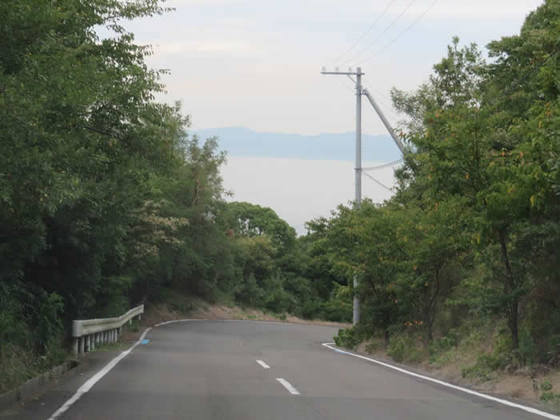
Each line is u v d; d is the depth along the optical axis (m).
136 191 17.80
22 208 10.55
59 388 11.53
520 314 16.95
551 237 13.68
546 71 12.45
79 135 12.16
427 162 15.93
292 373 14.62
